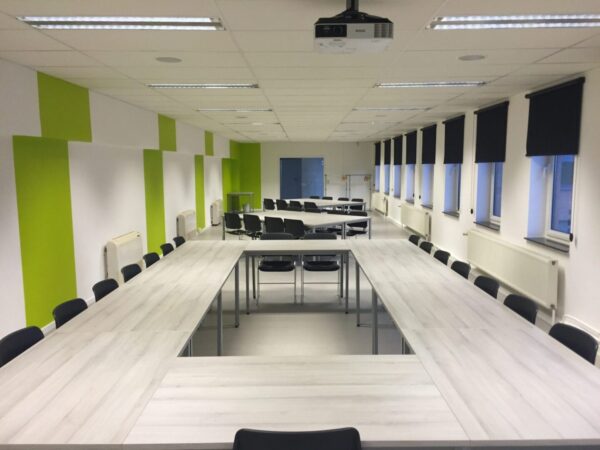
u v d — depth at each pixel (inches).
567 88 189.8
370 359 100.1
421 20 120.3
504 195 258.7
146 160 324.5
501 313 130.7
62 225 210.7
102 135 234.8
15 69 163.3
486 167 300.7
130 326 120.6
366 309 234.8
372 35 100.3
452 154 342.0
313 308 236.8
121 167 281.3
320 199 553.9
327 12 113.1
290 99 254.2
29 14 113.7
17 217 177.2
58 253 207.3
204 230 504.7
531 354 102.7
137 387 87.6
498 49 148.6
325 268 244.2
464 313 130.8
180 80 197.9
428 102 268.8
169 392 85.7
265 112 315.6
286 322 217.0
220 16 115.7
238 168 694.5
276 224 331.9
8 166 171.5
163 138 334.3
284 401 82.4
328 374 92.8
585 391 86.0
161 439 71.3
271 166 698.2
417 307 136.3
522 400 82.8
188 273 180.2
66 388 87.3
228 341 194.2
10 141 172.4
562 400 82.8
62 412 78.8
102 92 229.1
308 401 82.4
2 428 74.1
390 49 147.9
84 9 110.3
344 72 182.7
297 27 124.6
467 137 314.0
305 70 178.2
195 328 120.3
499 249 251.1
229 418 77.0
